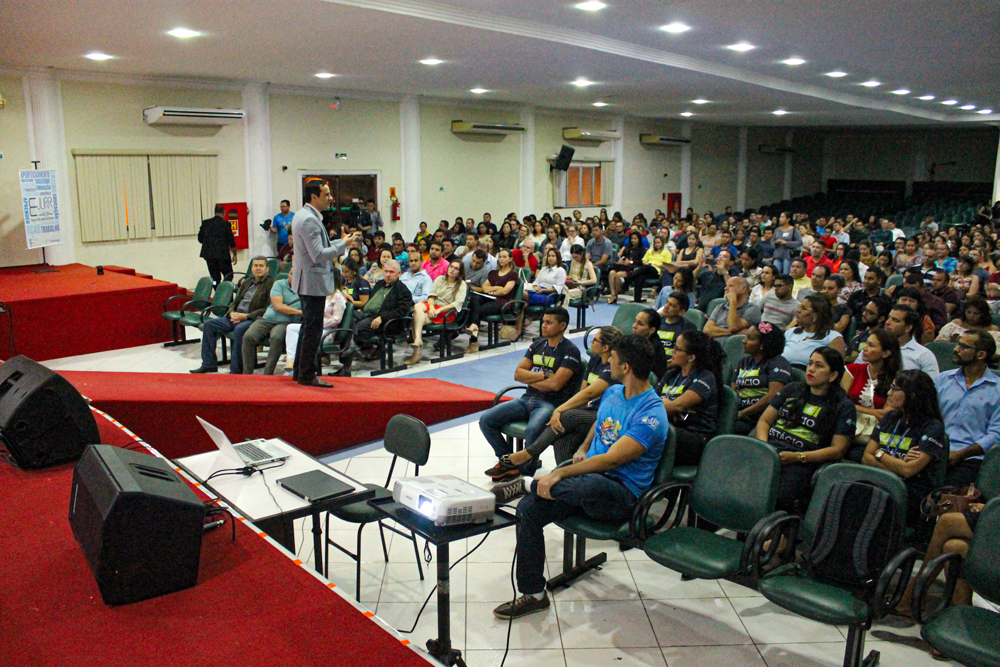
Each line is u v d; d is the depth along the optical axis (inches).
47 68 376.5
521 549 129.3
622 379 138.1
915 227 787.4
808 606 106.6
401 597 135.3
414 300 317.7
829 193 1111.6
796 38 342.0
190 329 365.7
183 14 259.9
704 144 867.4
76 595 83.6
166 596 84.3
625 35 336.5
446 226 517.0
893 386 140.0
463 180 598.9
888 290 312.3
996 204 698.2
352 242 209.5
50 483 113.0
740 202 943.7
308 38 307.0
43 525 99.8
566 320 188.4
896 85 516.7
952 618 102.7
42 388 118.0
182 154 432.8
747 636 124.8
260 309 280.5
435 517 102.2
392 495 113.5
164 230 432.8
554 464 199.0
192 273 449.1
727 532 159.2
